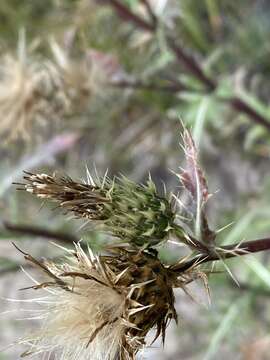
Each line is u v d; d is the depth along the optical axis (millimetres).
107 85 391
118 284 198
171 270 205
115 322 197
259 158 500
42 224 385
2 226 345
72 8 451
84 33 431
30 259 199
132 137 508
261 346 429
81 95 384
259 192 466
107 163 530
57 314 203
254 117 404
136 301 198
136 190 211
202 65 442
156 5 407
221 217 464
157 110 478
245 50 487
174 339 480
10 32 474
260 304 431
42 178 202
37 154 436
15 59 410
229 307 374
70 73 382
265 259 423
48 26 455
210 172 514
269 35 484
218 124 452
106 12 432
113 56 396
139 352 203
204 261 208
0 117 380
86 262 200
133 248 206
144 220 206
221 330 354
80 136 457
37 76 377
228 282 372
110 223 205
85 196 203
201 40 475
